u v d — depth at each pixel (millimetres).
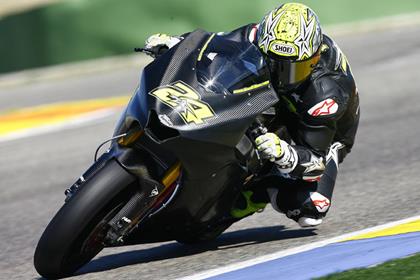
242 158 15898
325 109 16844
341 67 17891
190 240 18188
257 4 59438
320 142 17188
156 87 15258
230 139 15164
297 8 16625
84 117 41969
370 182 24984
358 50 55781
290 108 17156
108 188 15047
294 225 20594
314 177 17672
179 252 18578
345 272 14383
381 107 38375
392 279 13867
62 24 56938
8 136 39000
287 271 15016
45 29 56906
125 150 15352
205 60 15984
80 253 15727
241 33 17359
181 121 14641
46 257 15383
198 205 16266
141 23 57406
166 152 15227
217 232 18500
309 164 17078
